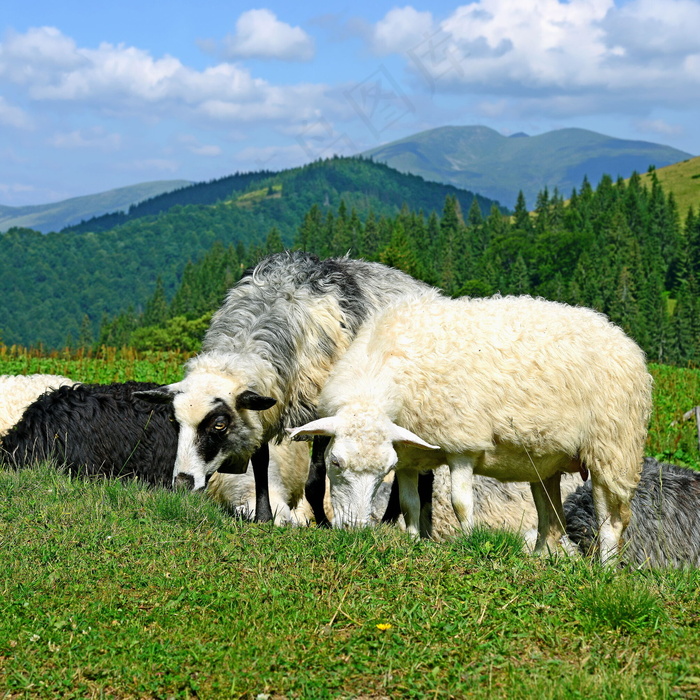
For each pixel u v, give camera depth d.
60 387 5.51
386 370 4.83
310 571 4.37
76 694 3.93
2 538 4.55
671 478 5.20
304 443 5.77
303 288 5.18
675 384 11.83
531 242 87.06
